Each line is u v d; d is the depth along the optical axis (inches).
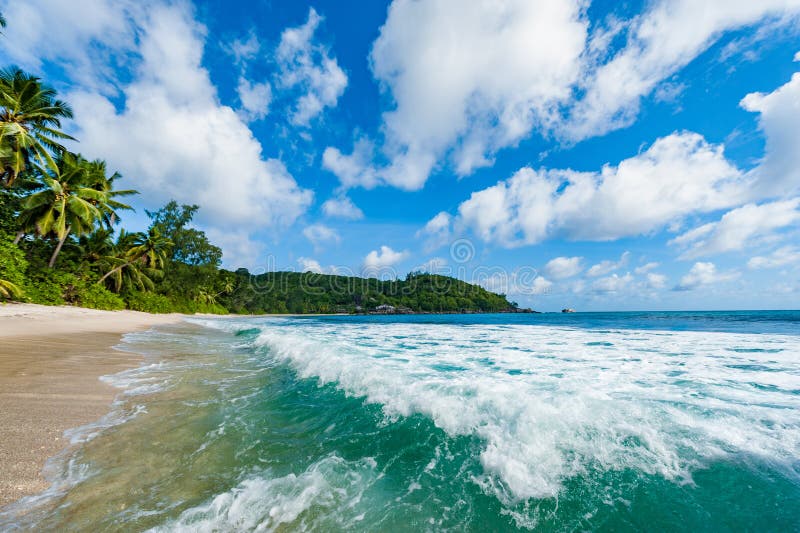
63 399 168.7
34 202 755.4
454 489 96.3
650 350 331.6
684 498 86.2
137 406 166.9
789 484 88.7
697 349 335.3
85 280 994.7
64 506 86.3
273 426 144.6
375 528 81.2
